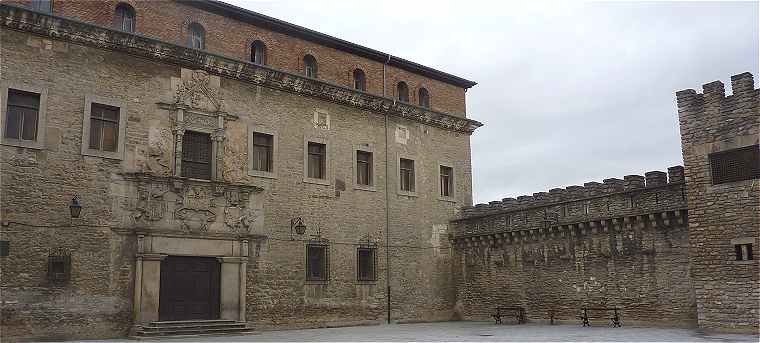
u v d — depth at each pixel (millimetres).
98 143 23766
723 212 22062
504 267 31578
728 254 21734
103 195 23312
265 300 26703
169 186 24734
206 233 25312
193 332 23844
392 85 33219
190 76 26062
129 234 23625
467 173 35719
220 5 27094
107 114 24156
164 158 24906
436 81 35406
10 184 21453
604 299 26953
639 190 25828
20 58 22219
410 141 33375
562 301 28672
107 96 23922
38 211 21875
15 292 21125
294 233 28016
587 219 27594
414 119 33688
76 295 22281
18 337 21000
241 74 27375
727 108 22438
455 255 34125
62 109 22875
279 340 21703
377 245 30891
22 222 21531
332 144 30125
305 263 28188
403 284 31578
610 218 26656
